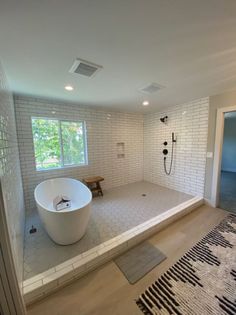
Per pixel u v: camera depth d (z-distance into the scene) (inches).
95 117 145.6
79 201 113.0
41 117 118.3
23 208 100.0
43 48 53.5
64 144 133.3
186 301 50.3
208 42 52.2
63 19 41.0
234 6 38.3
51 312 48.2
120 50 56.1
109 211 107.2
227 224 95.3
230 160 255.9
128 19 41.7
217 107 110.7
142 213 103.4
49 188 116.6
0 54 56.0
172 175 152.9
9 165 62.9
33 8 37.2
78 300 51.6
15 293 41.7
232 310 47.4
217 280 57.5
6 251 38.9
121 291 54.2
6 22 40.8
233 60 63.9
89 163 145.2
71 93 103.6
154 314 46.9
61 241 72.6
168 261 67.2
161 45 53.6
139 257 70.2
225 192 150.0
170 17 41.4
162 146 160.9
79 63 64.2
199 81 85.4
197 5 37.9
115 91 100.0
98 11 38.9
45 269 58.9
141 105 139.4
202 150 123.9
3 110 60.0
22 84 86.1
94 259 63.9
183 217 106.0
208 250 73.3
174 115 143.7
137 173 184.9
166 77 80.0
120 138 165.5
